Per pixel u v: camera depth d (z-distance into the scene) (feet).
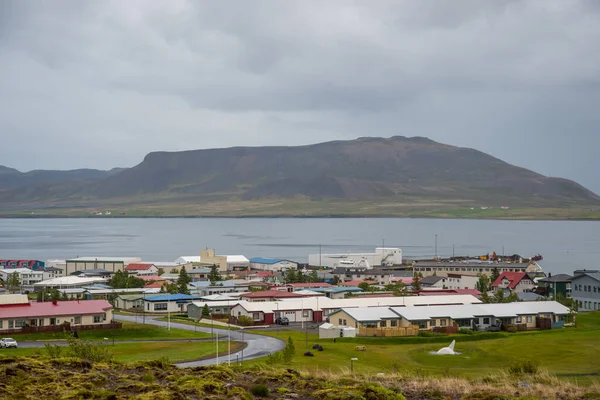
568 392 113.29
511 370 167.02
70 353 139.54
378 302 429.79
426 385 115.65
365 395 97.91
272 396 96.78
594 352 269.44
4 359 109.81
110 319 347.77
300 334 353.31
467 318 375.25
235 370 118.73
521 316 386.93
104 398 88.17
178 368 114.42
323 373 129.39
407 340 332.80
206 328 369.71
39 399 86.74
